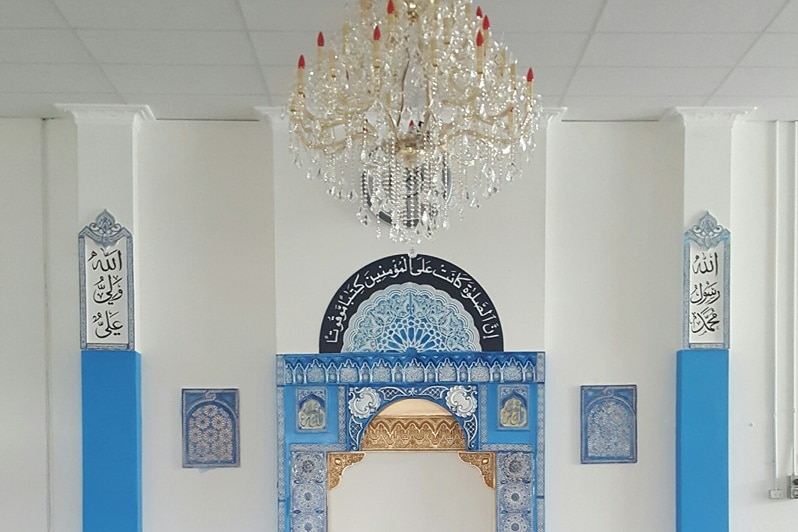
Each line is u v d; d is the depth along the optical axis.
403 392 4.55
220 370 4.61
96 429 4.48
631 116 4.64
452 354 4.56
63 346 4.61
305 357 4.54
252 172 4.66
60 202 4.64
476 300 4.57
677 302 4.62
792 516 4.60
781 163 4.71
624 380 4.63
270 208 4.66
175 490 4.57
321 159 3.95
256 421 4.59
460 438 4.61
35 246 4.62
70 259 4.63
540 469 4.53
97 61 3.89
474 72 2.84
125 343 4.52
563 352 4.64
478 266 4.57
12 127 4.65
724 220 4.59
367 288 4.57
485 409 4.55
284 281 4.56
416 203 3.44
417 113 2.98
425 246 4.58
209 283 4.64
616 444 4.61
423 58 2.81
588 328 4.65
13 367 4.59
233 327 4.62
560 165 4.69
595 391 4.62
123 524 4.45
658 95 4.35
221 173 4.66
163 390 4.60
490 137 2.94
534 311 4.56
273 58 3.87
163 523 4.55
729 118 4.57
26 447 4.56
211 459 4.58
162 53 3.81
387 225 4.58
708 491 4.50
